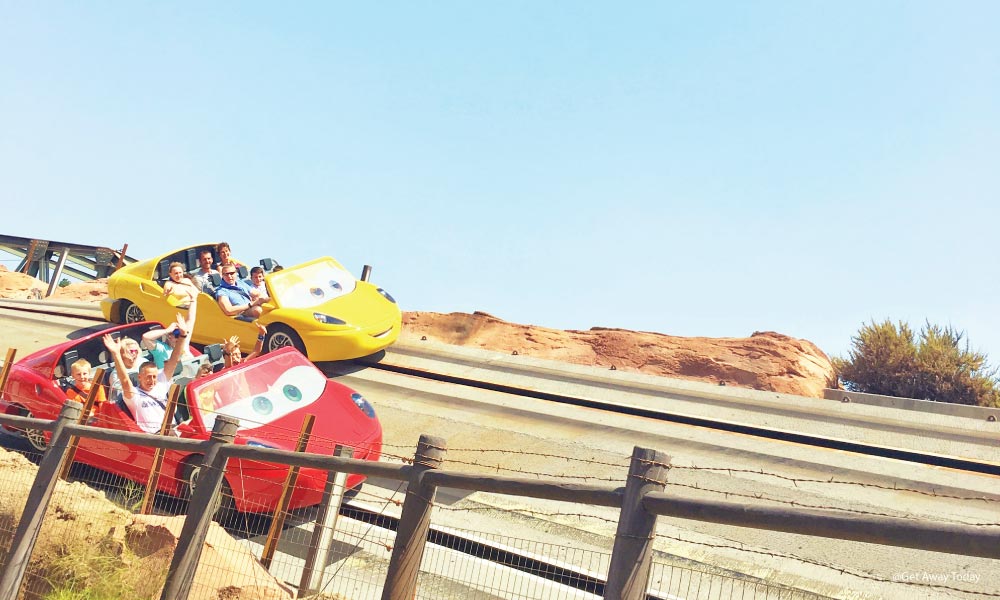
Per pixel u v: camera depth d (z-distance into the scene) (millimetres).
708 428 11336
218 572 4547
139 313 13859
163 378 8297
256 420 7125
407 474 3240
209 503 4016
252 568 4836
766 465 9445
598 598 5461
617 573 2441
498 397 12766
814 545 6836
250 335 12586
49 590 4598
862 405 12898
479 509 7578
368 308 13367
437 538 6637
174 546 4629
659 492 2477
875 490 8625
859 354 23922
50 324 16547
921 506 8062
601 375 14789
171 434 6844
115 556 4617
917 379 22469
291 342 12398
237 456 3977
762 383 22125
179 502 7016
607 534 6887
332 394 8211
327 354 12453
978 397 21750
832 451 10281
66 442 4797
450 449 10023
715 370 22734
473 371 14680
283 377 8023
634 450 2525
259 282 13617
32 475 5840
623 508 2498
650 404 12734
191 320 9078
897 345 23125
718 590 5809
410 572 3146
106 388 7863
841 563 6430
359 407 8156
